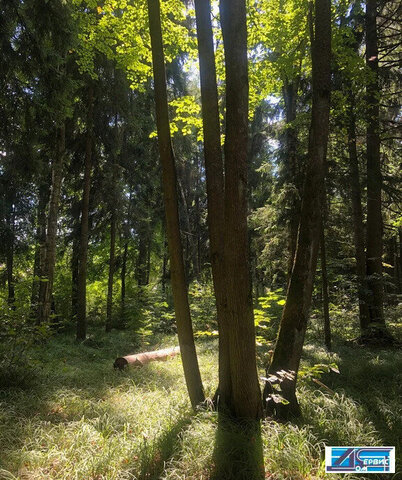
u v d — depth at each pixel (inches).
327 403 179.2
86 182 479.2
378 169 398.9
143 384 236.4
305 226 172.6
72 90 323.9
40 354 308.2
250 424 142.2
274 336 343.6
